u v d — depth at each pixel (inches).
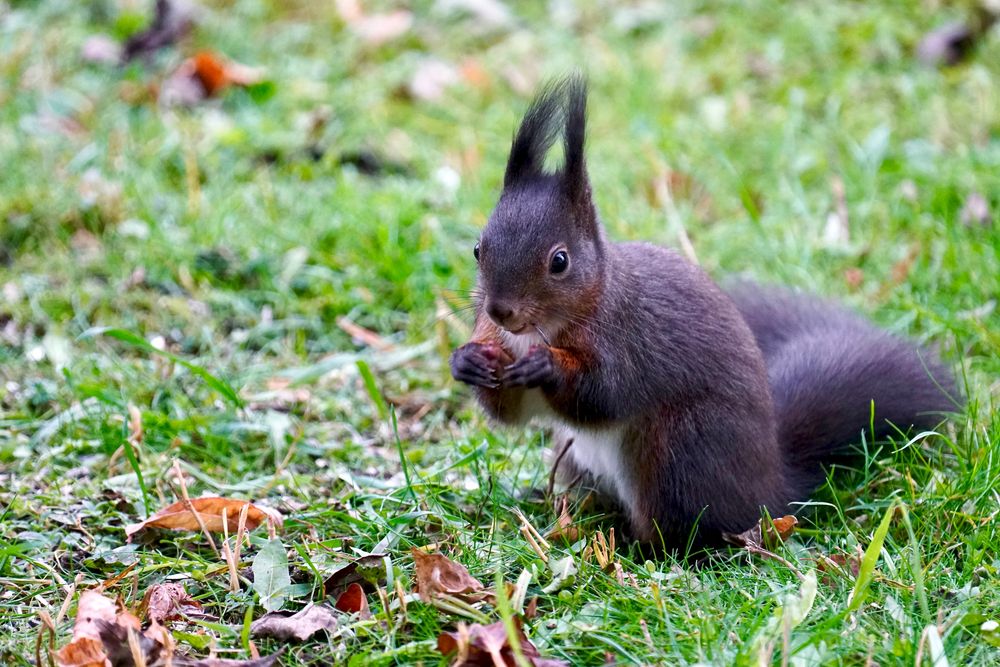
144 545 326.6
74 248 487.2
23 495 348.2
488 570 304.7
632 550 328.2
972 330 412.5
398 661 265.0
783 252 467.8
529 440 382.9
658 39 638.5
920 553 300.8
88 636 262.5
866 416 362.0
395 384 420.8
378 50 648.4
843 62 610.9
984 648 261.4
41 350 430.3
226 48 639.1
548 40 644.1
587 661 265.9
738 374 333.7
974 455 345.1
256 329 445.1
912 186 495.2
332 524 329.7
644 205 510.6
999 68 589.6
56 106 585.9
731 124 565.6
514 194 326.6
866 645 258.8
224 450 378.0
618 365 325.1
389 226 483.5
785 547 307.1
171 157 545.3
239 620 292.0
